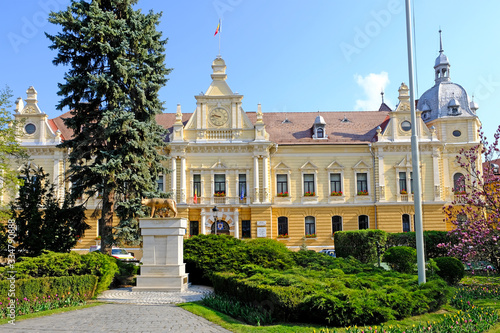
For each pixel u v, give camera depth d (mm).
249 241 23984
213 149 43312
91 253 19781
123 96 27359
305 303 12859
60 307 15820
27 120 42688
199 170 43125
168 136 45125
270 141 43062
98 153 27719
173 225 20688
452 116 47344
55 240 23500
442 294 14477
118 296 18781
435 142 44406
